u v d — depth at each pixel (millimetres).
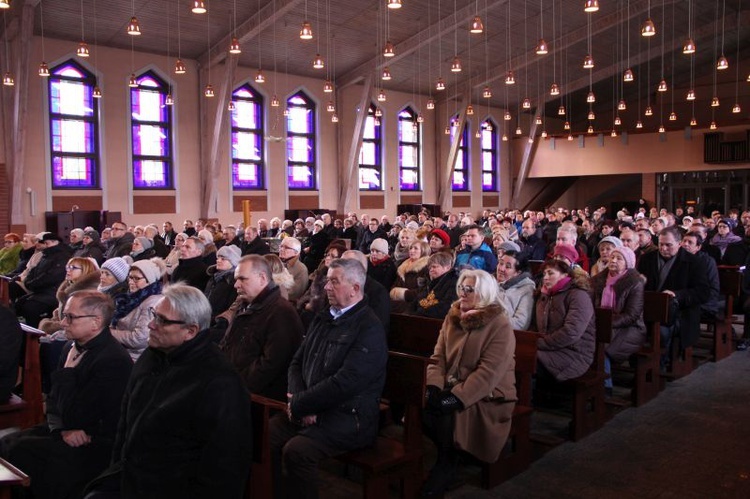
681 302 6105
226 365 2738
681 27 22703
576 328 4648
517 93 27516
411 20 18922
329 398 3277
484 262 6855
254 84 21234
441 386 3875
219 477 2586
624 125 30844
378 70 22547
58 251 8406
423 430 3814
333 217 22641
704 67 28438
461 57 22703
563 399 5555
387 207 25391
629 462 4285
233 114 20938
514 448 4121
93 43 17797
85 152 18016
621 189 31469
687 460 4297
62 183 17625
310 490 3213
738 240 8797
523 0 18922
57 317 6203
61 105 17531
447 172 26578
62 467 3262
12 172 16172
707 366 6633
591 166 27828
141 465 2656
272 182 21828
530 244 10438
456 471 4234
